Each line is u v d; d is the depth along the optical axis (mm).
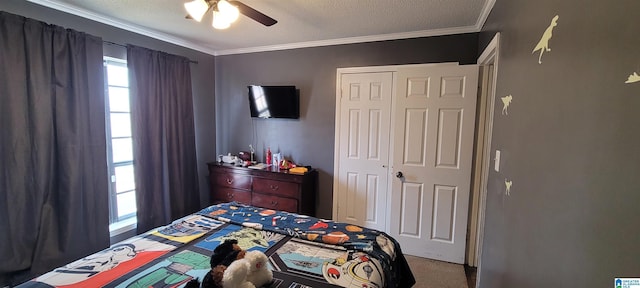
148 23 2670
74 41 2248
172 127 3131
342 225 1956
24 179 2027
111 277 1286
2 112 1915
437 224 2699
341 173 3254
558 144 860
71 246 2264
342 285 1272
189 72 3332
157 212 3012
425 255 2766
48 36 2100
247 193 3352
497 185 1521
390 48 2916
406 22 2518
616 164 595
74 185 2264
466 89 2479
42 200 2111
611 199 608
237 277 1118
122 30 2695
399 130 2727
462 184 2578
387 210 3082
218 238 1735
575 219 748
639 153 534
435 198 2680
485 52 2127
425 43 2781
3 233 1955
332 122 3246
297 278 1323
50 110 2135
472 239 2631
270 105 3430
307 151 3412
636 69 548
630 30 569
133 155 2797
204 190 3768
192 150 3426
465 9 2191
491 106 1740
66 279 1261
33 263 2094
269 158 3527
